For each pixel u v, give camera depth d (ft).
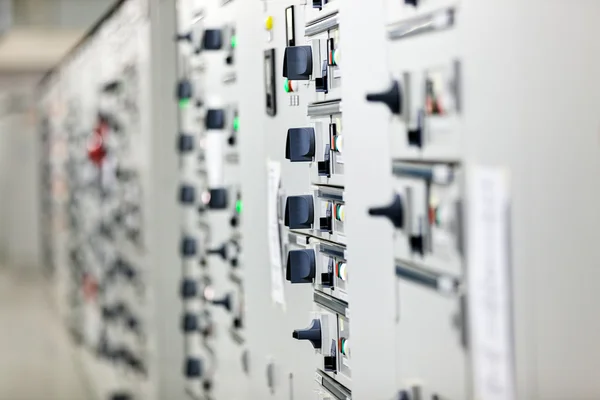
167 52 14.14
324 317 7.19
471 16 4.71
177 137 14.21
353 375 6.52
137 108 16.51
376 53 5.87
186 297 13.34
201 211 12.45
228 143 10.48
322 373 7.25
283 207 8.22
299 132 7.27
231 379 10.82
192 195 12.89
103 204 23.26
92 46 25.03
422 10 5.20
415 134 5.34
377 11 5.83
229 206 10.66
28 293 43.32
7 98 49.08
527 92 4.34
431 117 5.15
